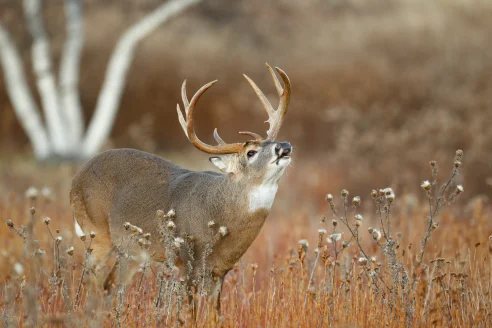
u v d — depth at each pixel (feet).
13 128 145.59
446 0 164.14
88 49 161.79
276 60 159.02
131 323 36.63
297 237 57.06
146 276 41.73
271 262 52.01
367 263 38.78
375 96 136.98
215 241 40.45
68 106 131.03
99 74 160.25
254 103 139.03
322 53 156.56
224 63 155.94
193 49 159.02
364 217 66.64
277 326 37.63
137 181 44.39
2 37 130.21
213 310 36.86
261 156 40.01
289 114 131.13
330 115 121.70
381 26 161.89
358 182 86.94
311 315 37.81
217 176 42.14
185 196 42.04
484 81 131.95
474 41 147.74
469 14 159.74
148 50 155.84
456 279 39.65
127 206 43.96
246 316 39.75
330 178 89.86
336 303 37.93
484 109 113.39
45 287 44.09
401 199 59.67
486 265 43.70
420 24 158.30
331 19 175.83
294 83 145.69
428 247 50.24
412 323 36.88
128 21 159.94
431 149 91.71
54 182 90.99
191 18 172.14
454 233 50.31
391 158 90.94
